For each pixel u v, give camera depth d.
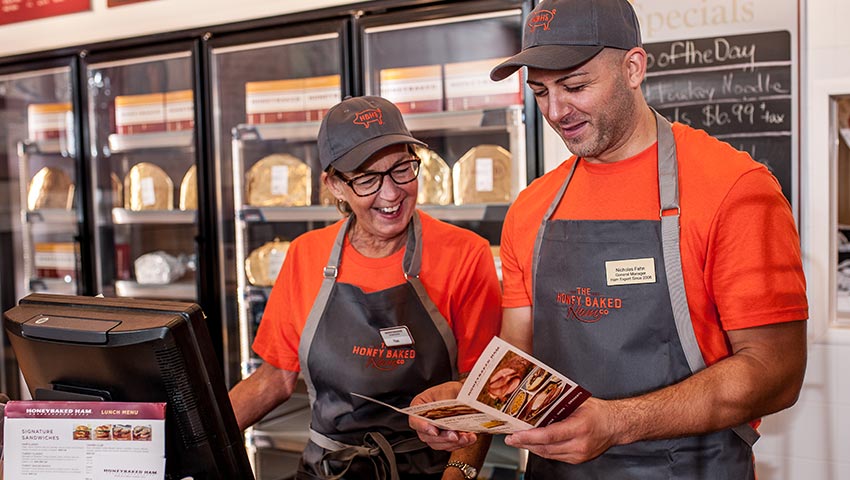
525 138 2.59
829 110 2.34
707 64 2.45
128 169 3.60
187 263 3.46
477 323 1.89
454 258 1.89
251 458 3.00
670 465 1.47
